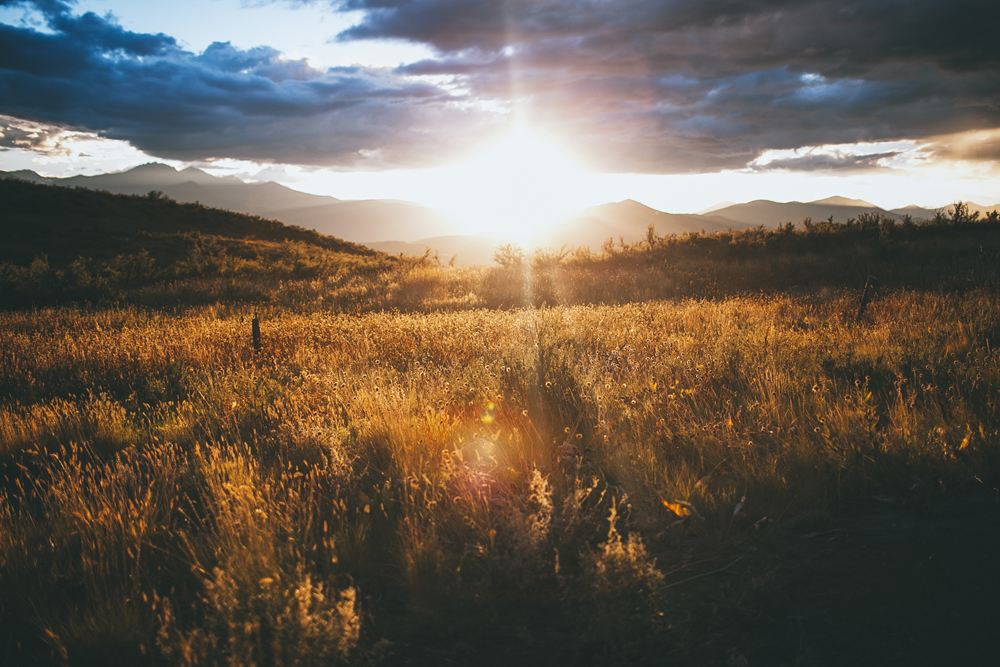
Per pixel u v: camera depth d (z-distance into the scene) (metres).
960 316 8.41
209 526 3.36
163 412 6.13
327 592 2.45
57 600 2.66
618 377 5.92
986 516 2.90
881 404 4.76
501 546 2.87
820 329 8.31
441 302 17.88
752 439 3.97
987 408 4.14
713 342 7.50
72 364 8.34
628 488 3.48
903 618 2.21
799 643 2.15
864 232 21.45
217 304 18.22
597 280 18.77
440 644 2.32
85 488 3.79
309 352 8.70
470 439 4.36
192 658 1.96
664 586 2.60
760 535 2.98
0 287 20.31
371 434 4.52
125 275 23.78
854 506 3.22
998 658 1.94
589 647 2.25
